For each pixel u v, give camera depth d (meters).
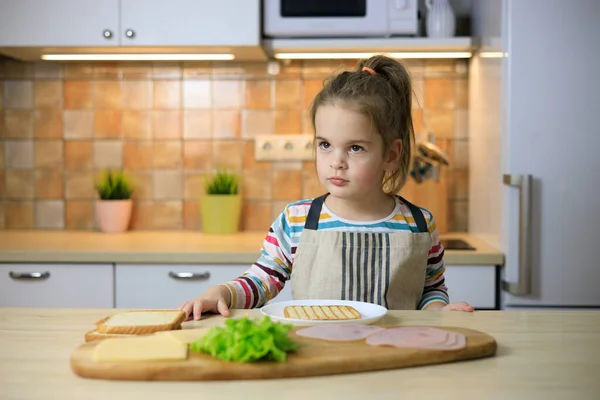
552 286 2.14
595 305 2.13
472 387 0.75
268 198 2.80
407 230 1.49
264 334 0.79
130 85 2.80
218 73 2.78
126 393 0.72
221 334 0.81
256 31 2.37
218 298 1.21
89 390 0.73
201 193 2.81
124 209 2.72
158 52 2.53
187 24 2.38
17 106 2.81
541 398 0.72
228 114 2.79
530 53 2.11
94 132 2.81
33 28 2.39
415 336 0.90
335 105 1.32
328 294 1.44
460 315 1.11
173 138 2.81
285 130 2.79
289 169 2.79
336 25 2.42
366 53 2.55
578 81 2.11
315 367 0.79
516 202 2.12
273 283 1.46
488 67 2.37
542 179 2.12
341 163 1.32
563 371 0.81
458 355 0.84
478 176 2.56
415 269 1.44
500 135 2.21
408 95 1.53
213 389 0.74
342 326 0.95
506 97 2.15
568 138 2.12
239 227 2.81
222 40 2.38
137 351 0.79
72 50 2.49
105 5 2.38
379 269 1.43
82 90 2.80
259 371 0.77
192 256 2.24
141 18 2.38
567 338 0.96
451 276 2.21
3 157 2.82
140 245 2.37
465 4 2.73
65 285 2.27
